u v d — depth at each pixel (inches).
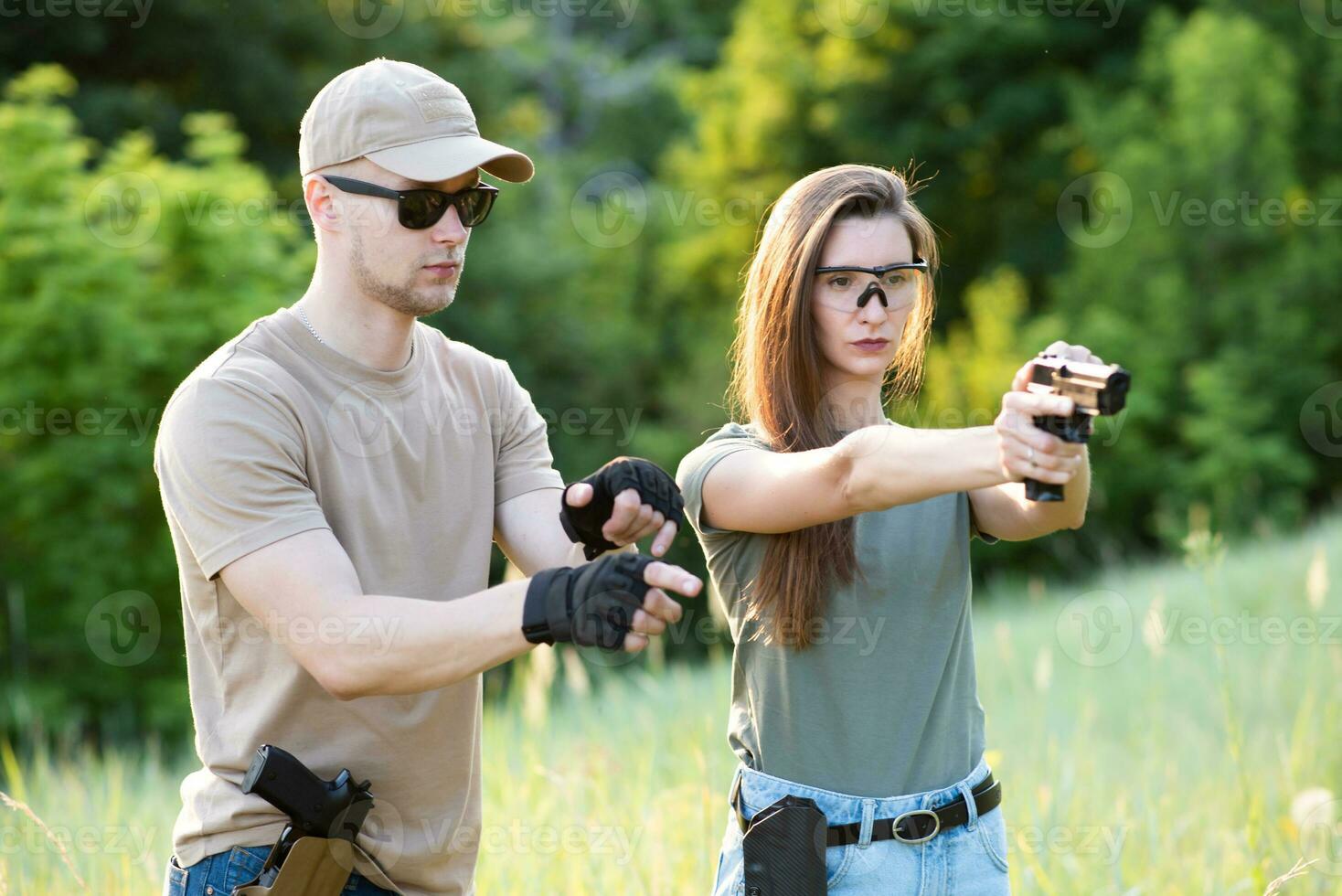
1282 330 1282.0
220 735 167.5
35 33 1133.7
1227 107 1352.1
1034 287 1464.1
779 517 160.7
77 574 842.2
